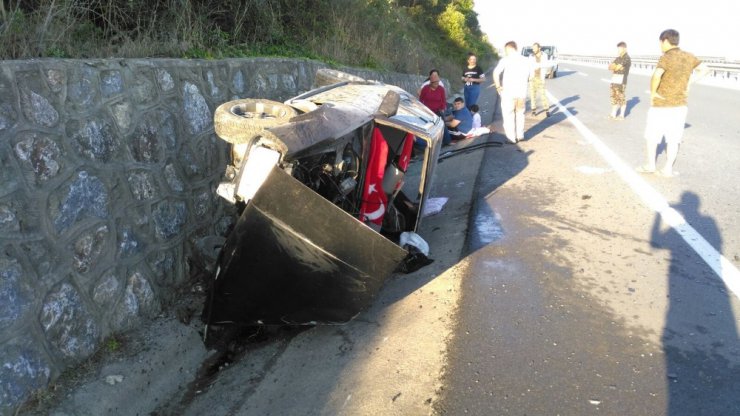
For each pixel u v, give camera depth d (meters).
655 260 4.89
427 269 5.03
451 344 3.70
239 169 3.82
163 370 3.93
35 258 3.36
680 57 7.05
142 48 5.37
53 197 3.53
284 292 3.76
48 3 4.96
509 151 9.63
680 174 7.64
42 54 4.12
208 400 3.73
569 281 4.53
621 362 3.45
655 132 7.43
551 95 19.02
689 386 3.22
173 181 4.89
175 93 5.07
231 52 7.04
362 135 4.61
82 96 3.90
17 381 3.15
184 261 4.98
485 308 4.14
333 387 3.55
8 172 3.23
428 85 11.66
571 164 8.39
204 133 5.48
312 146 3.82
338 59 11.32
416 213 5.63
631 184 7.18
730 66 23.89
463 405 3.12
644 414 3.00
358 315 4.27
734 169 7.90
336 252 3.71
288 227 3.57
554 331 3.81
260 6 8.75
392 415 3.14
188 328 4.38
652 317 3.96
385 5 18.70
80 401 3.38
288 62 8.08
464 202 7.02
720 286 4.39
